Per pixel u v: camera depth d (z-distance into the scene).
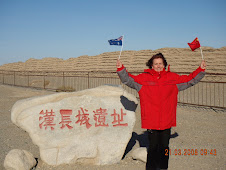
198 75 3.34
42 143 4.35
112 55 31.53
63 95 4.55
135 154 4.62
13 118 4.37
